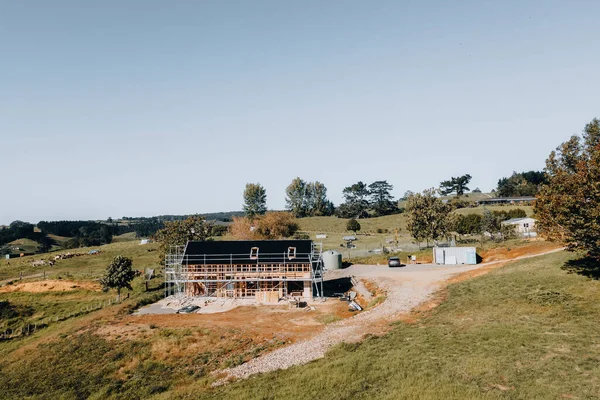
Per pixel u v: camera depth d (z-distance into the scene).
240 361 29.22
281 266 51.16
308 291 50.16
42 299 60.62
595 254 30.45
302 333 34.78
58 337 38.84
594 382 17.47
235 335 35.03
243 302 48.25
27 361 34.31
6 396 28.20
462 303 34.28
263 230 97.06
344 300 47.50
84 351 34.28
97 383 28.92
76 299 59.88
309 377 23.08
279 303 47.38
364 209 168.25
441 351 23.94
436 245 71.94
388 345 26.89
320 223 144.00
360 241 99.31
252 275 51.09
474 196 170.88
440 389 18.67
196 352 32.44
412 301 38.84
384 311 37.12
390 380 20.92
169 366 30.56
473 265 55.50
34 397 27.69
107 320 41.88
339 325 35.22
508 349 22.62
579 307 27.56
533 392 17.34
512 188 148.50
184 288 53.03
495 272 42.88
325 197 174.25
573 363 19.58
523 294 32.41
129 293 57.75
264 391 21.98
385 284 47.94
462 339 25.47
